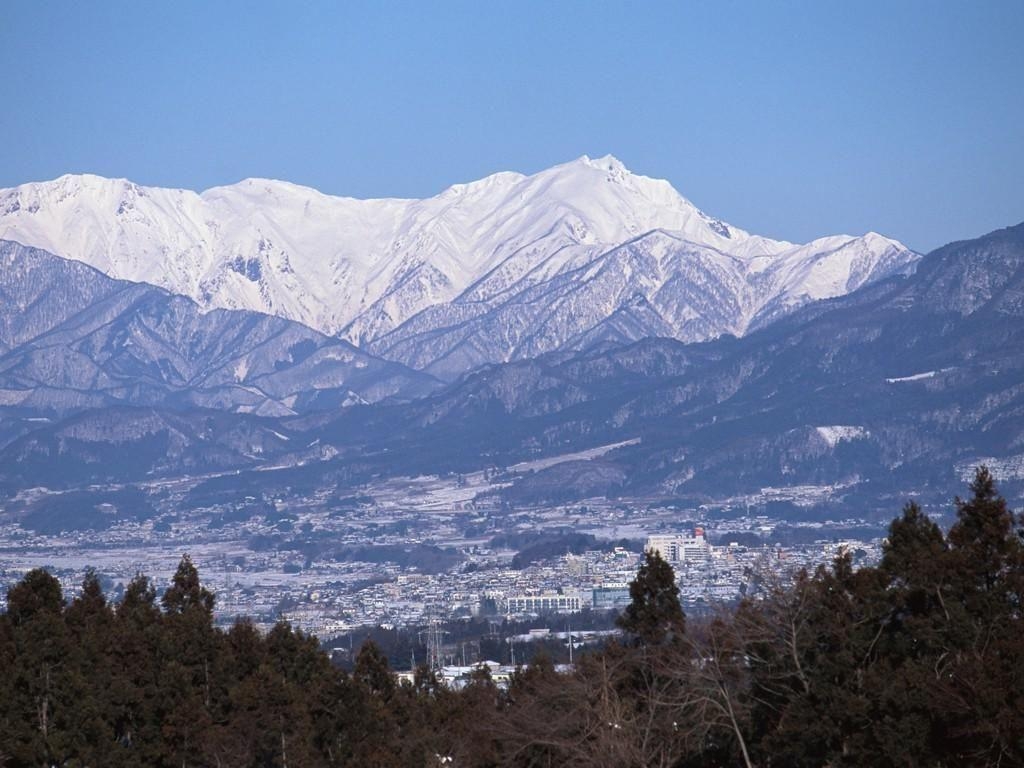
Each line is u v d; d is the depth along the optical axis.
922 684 116.06
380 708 166.38
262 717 160.50
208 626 173.25
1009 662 113.38
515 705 148.00
